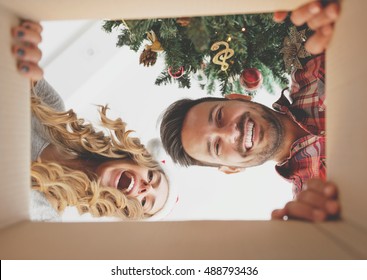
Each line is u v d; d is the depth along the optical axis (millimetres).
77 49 1988
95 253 503
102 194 1405
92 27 2020
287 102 1441
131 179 1464
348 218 565
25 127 690
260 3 648
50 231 599
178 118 1541
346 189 572
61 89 1951
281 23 1272
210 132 1467
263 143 1434
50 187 1334
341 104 593
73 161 1402
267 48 1341
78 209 1409
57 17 695
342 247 493
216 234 562
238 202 1825
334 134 624
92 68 1969
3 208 607
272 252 486
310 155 1399
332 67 632
